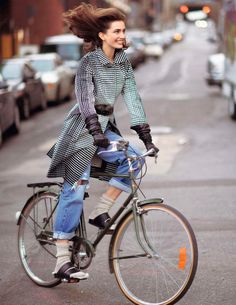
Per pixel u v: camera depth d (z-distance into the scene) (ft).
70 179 20.59
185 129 65.57
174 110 83.71
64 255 20.92
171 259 19.26
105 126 20.39
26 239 22.77
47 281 22.07
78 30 20.20
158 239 19.42
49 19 180.96
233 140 57.47
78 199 20.61
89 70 20.06
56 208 21.81
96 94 20.21
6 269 24.17
